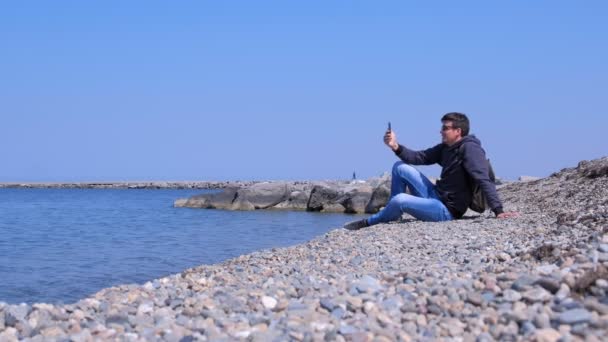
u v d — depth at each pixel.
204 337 3.96
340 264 7.08
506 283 4.63
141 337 4.09
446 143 10.19
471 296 4.38
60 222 30.00
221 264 8.89
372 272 6.21
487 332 3.72
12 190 106.38
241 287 5.71
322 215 34.03
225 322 4.26
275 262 8.17
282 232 23.08
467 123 10.08
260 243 18.88
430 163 10.57
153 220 30.73
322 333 3.92
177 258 15.18
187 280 6.46
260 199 39.88
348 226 10.89
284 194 39.91
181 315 4.67
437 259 6.73
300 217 32.38
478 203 10.23
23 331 4.36
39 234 23.12
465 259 6.34
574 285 4.29
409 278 5.41
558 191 13.27
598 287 4.17
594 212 8.20
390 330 3.88
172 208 42.88
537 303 4.09
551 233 7.40
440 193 10.26
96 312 4.97
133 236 21.72
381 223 10.63
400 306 4.46
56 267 13.88
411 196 10.22
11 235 22.70
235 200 40.66
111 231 24.11
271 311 4.62
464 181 10.06
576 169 16.67
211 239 20.28
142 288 6.10
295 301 4.78
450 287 4.73
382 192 34.81
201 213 36.72
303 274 6.50
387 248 7.90
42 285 11.57
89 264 14.30
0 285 11.56
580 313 3.63
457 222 9.66
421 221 10.24
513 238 7.55
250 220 30.12
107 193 86.56
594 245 5.68
